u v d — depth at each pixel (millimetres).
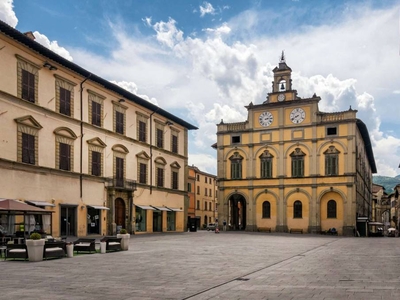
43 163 33031
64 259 18719
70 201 35750
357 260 18906
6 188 29438
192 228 57500
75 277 13281
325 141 57406
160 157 50250
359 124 58281
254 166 61594
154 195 48938
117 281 12523
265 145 61125
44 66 33594
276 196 59625
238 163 62812
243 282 12398
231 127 64062
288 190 58938
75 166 36656
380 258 19922
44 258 18406
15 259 18453
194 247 26672
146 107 47844
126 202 43719
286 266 16469
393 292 10711
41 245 18062
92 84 39312
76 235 36188
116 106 42812
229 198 63156
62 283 12141
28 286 11641
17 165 30375
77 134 37094
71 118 36219
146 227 47125
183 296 10281
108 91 41562
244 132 62812
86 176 37750
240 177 62438
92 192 38562
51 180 33719
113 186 40844
